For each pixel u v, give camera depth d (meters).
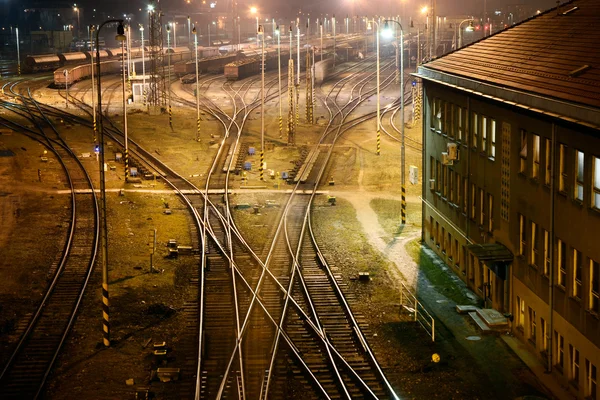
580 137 21.19
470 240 31.58
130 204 46.94
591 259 20.81
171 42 182.75
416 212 45.75
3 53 158.75
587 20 29.80
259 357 24.86
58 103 87.81
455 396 22.19
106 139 67.50
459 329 27.39
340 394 22.31
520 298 26.16
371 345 25.97
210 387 22.83
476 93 29.17
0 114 77.69
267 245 38.66
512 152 26.64
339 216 44.72
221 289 31.98
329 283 32.66
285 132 73.56
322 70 113.25
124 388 22.89
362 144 67.81
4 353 25.22
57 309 29.31
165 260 36.16
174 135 71.06
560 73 25.09
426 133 38.28
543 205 23.98
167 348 25.77
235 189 51.91
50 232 40.38
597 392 20.55
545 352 24.09
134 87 94.56
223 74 124.75
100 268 34.38
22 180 52.69
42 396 22.30
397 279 33.16
